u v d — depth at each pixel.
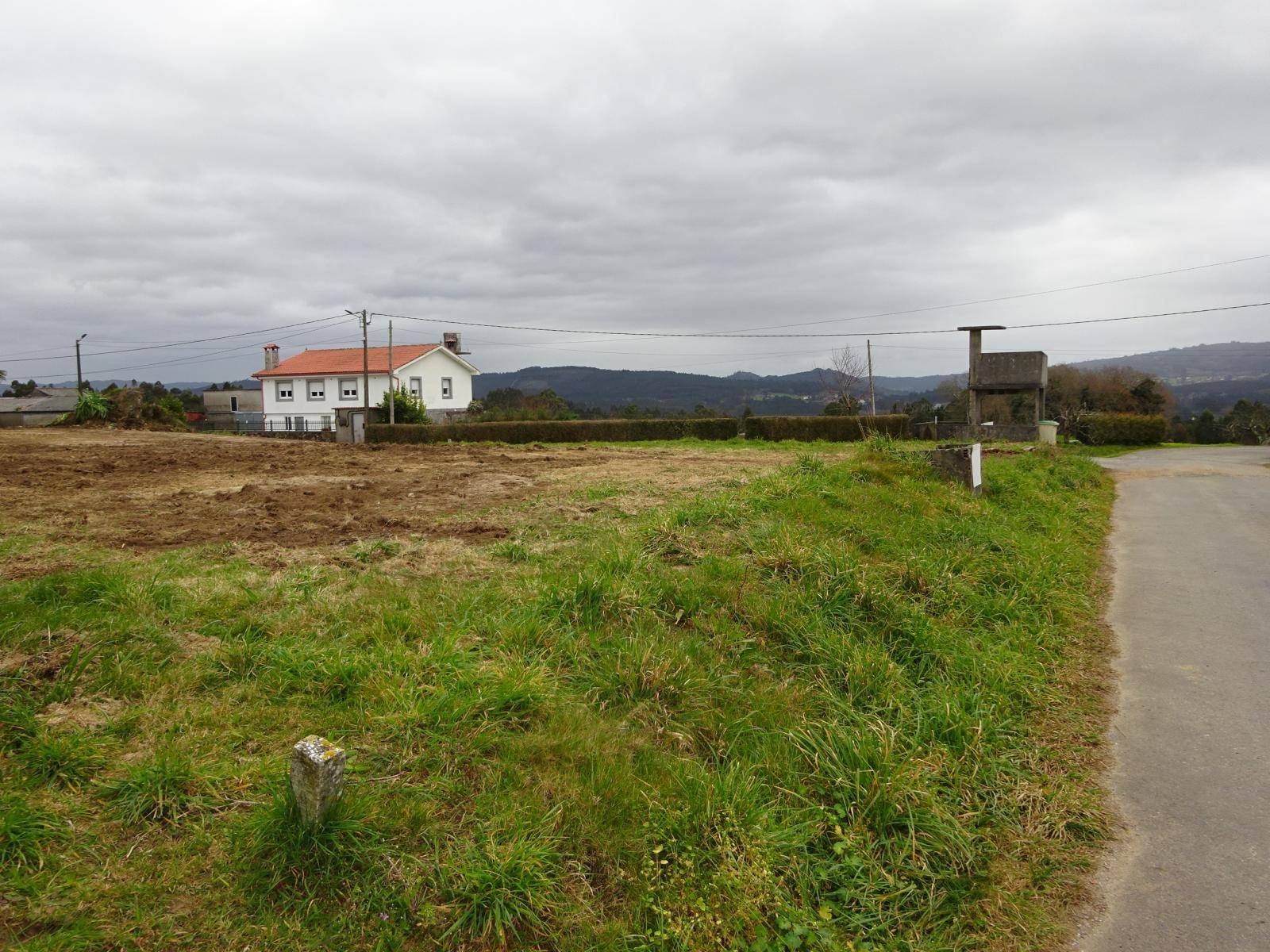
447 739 3.60
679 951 2.82
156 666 4.07
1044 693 5.28
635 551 6.41
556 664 4.60
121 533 7.75
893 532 8.12
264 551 6.93
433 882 2.85
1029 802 4.00
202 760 3.29
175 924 2.54
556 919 2.85
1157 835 3.69
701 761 3.96
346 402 49.97
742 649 5.11
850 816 3.67
